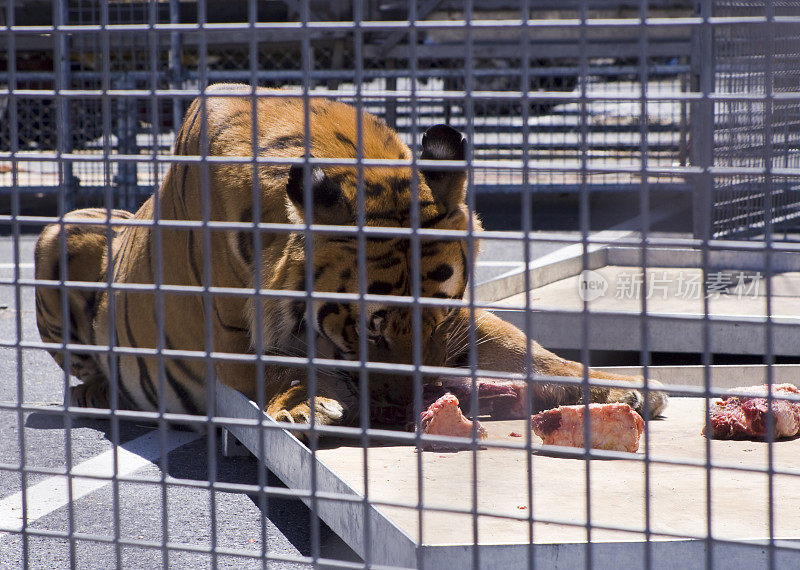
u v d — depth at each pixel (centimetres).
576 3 2041
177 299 728
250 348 676
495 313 931
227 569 485
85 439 744
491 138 2409
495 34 2019
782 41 1077
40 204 2202
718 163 1178
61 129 339
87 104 1950
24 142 2170
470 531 407
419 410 292
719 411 602
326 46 2173
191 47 2092
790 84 1091
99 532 542
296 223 603
